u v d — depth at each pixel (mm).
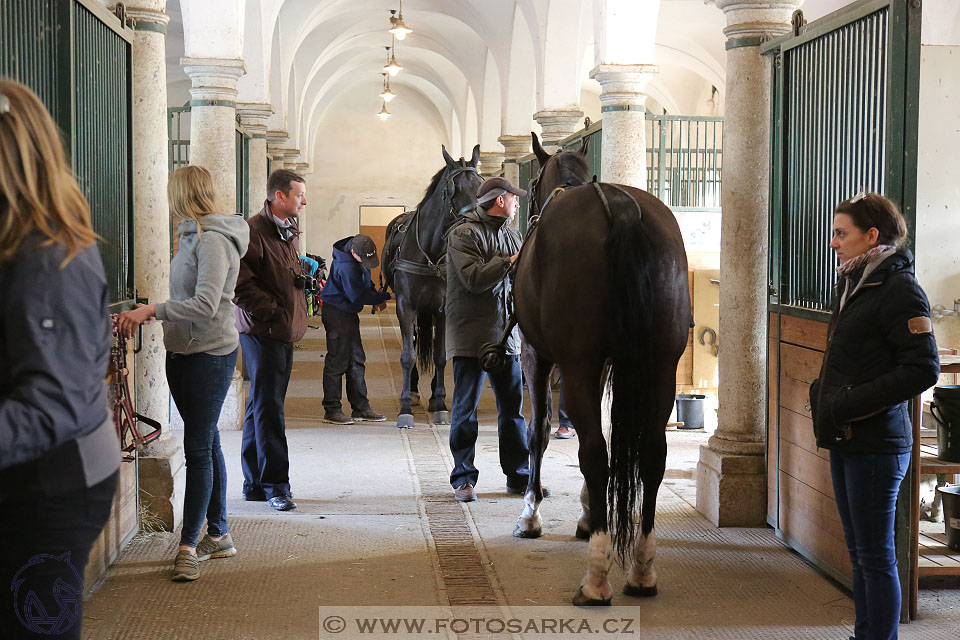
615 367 3510
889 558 3133
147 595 3904
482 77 19031
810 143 4445
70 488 1843
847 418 3100
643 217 3598
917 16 3510
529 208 4934
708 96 19547
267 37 11422
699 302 8578
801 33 4594
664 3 15805
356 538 4816
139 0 4969
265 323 5168
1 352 1777
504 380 5633
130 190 4754
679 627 3596
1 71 3102
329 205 28984
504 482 6215
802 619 3699
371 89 28719
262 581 4113
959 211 5152
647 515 3820
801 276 4539
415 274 8023
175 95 22188
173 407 8109
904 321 3018
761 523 5074
